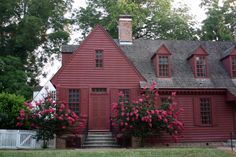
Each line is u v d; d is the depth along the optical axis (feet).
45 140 54.90
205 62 70.59
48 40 119.55
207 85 67.72
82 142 58.39
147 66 70.90
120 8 106.32
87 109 62.85
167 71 68.95
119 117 55.52
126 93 64.69
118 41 79.05
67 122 52.85
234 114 67.67
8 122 59.98
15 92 94.17
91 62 65.05
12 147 53.47
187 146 63.05
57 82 63.10
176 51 76.89
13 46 112.16
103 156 41.78
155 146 61.93
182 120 65.51
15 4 110.22
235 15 114.83
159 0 113.60
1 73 98.37
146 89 62.39
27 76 104.01
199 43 81.20
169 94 66.13
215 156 44.19
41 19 111.14
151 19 115.34
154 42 79.05
